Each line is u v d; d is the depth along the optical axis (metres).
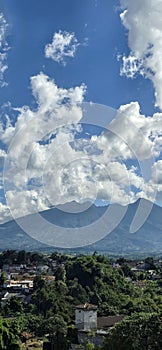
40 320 69.50
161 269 122.75
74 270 85.94
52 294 78.62
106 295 77.81
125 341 32.62
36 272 123.12
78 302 76.12
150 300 70.25
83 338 51.00
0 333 41.09
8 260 145.25
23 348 52.66
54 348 53.00
